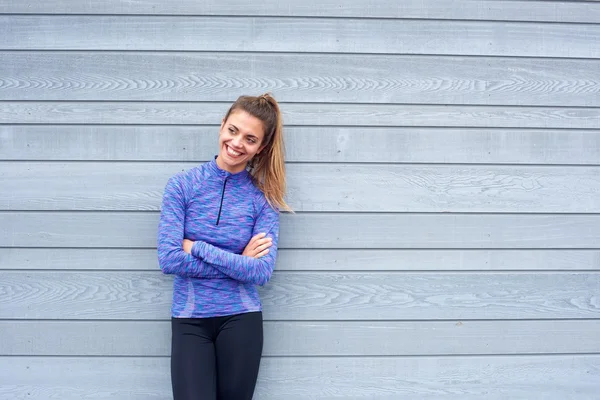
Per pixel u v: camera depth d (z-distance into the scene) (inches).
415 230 84.5
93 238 82.3
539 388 85.4
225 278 72.6
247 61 82.4
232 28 82.1
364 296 84.4
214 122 82.4
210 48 82.0
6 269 81.9
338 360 84.4
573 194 85.5
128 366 82.8
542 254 85.7
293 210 82.4
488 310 85.4
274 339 83.6
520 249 85.5
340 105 83.4
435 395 85.2
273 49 82.4
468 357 85.4
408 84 83.8
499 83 84.6
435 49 83.8
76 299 82.4
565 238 85.6
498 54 84.4
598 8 85.0
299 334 83.8
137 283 82.7
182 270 69.9
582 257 85.7
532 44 84.6
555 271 85.7
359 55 83.4
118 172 82.2
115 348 82.6
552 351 85.4
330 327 84.1
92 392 82.7
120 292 82.7
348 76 83.3
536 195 85.3
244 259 70.5
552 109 85.1
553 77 85.0
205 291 72.0
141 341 82.9
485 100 84.4
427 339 85.0
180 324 72.5
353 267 84.2
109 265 82.4
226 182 74.2
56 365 82.4
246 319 72.9
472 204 84.9
